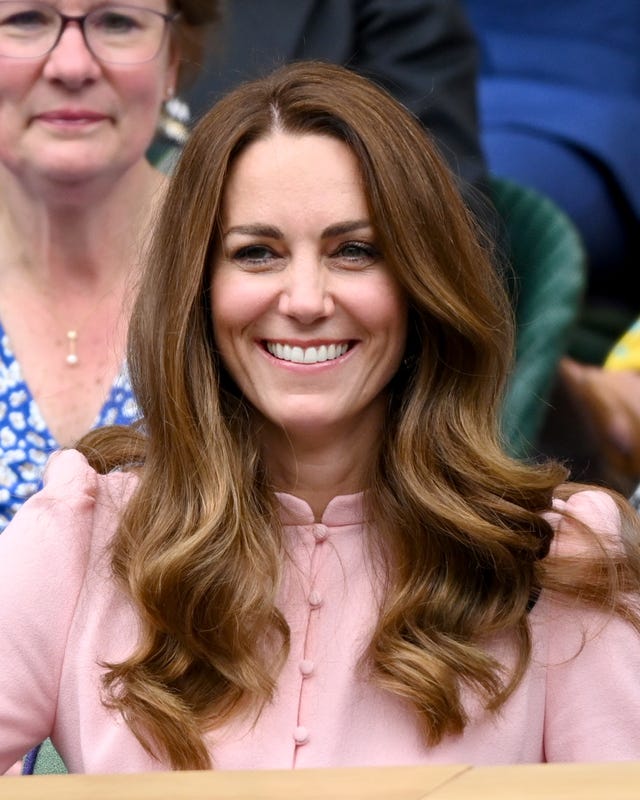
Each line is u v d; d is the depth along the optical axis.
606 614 8.70
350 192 8.34
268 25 15.23
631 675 8.62
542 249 13.12
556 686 8.63
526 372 12.48
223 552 8.45
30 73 11.54
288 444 8.79
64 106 11.62
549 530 8.70
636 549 8.91
